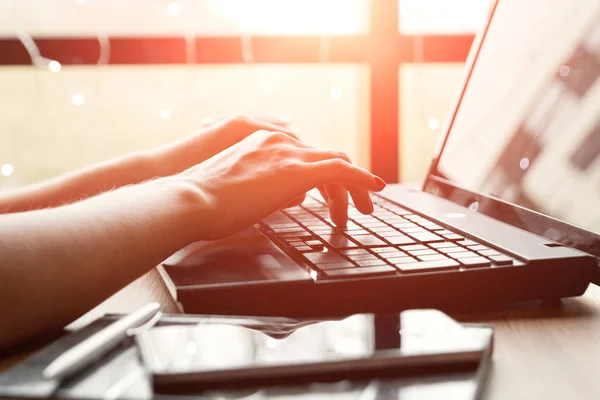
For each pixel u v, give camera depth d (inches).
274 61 58.3
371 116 60.9
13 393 13.0
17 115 91.7
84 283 18.8
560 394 15.0
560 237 25.3
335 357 14.5
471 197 32.5
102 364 14.7
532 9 31.9
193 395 13.4
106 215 20.3
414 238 25.3
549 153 27.4
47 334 18.8
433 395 13.4
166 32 56.9
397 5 59.0
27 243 18.4
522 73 31.4
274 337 16.1
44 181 31.5
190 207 22.0
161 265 22.9
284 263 22.5
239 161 24.5
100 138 87.4
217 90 100.7
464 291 21.2
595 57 25.8
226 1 58.6
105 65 55.9
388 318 17.2
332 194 27.5
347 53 59.3
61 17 76.4
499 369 16.4
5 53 53.9
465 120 36.3
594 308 21.8
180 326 17.1
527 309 21.7
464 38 60.2
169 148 32.0
